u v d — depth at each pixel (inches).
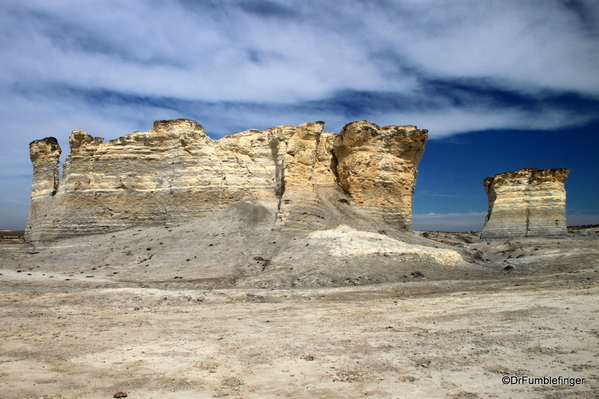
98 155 1806.1
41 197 1893.5
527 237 2314.2
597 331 513.3
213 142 1846.7
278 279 1091.3
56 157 1916.8
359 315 684.7
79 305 783.1
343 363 424.5
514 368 395.9
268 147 1860.2
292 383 368.2
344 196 1867.6
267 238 1476.4
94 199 1756.9
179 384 368.2
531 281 1082.7
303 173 1681.8
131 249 1454.2
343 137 1905.8
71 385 366.6
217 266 1243.2
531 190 2456.9
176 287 1031.0
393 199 1891.0
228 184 1784.0
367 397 333.4
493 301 767.7
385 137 1929.1
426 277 1181.1
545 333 518.3
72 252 1487.5
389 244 1379.2
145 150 1827.0
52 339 532.7
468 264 1389.0
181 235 1549.0
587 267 1370.6
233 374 394.9
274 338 535.8
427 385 357.4
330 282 1087.0
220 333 566.6
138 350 480.1
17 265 1396.4
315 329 587.2
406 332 556.4
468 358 430.9
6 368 415.2
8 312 707.4
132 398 335.6
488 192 2659.9
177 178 1772.9
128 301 815.1
